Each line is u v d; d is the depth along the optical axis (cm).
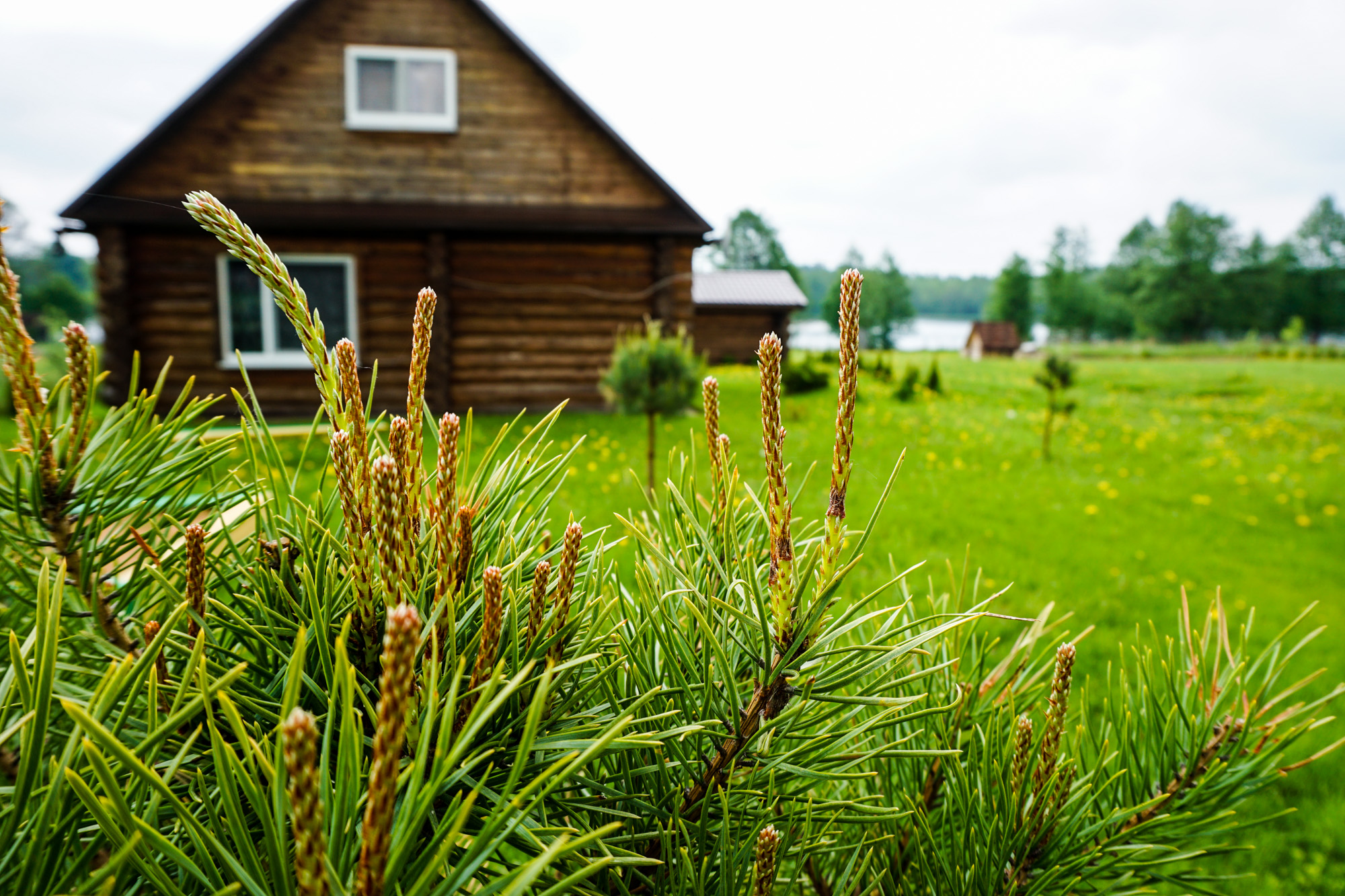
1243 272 5628
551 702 59
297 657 37
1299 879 268
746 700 71
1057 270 5584
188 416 66
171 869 51
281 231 990
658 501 90
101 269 939
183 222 943
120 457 64
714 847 68
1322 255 5884
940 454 1012
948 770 90
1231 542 680
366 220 968
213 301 975
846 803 78
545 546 70
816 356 2292
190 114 977
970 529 637
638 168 1092
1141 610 489
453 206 1052
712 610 70
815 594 62
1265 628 484
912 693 95
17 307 60
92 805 35
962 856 81
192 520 69
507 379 1077
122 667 42
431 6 1033
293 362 995
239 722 38
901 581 96
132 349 962
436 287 1020
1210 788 86
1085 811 81
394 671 31
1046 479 894
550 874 56
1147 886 87
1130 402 1838
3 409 673
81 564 63
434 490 68
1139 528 698
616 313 1094
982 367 2389
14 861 42
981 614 60
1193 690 94
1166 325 5584
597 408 1094
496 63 1054
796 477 759
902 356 2559
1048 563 571
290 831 48
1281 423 1555
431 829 52
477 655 53
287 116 1008
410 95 1045
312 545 62
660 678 72
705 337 2498
